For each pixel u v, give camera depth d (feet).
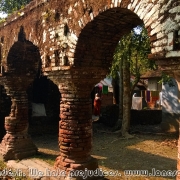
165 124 40.42
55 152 28.84
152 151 29.73
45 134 39.81
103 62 18.33
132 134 38.78
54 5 18.56
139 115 49.49
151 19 11.98
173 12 11.03
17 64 25.89
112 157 27.35
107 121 47.50
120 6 13.35
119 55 35.65
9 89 26.40
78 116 18.39
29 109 39.14
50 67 18.86
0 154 26.20
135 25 16.49
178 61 11.00
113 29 16.69
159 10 11.60
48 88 41.93
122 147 31.71
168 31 11.23
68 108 18.47
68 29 17.31
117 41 17.99
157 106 67.77
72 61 16.89
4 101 35.55
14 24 24.58
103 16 14.94
